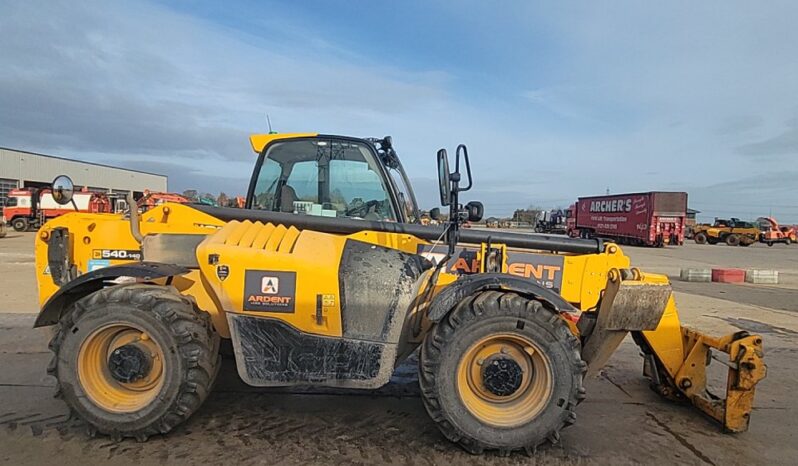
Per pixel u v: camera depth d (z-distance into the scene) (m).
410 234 3.83
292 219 3.78
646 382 4.58
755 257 23.31
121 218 3.87
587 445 3.29
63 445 3.07
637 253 24.92
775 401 4.20
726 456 3.19
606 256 3.84
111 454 2.97
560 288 3.83
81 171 44.72
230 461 2.93
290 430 3.36
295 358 3.21
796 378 4.81
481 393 3.17
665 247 31.06
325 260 3.26
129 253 3.77
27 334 5.56
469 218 3.29
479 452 3.07
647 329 3.26
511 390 3.11
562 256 3.84
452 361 3.04
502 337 3.08
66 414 3.50
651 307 3.20
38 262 3.77
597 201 37.12
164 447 3.07
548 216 50.47
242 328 3.21
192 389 3.09
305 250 3.30
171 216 3.72
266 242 3.37
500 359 3.11
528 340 3.04
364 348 3.21
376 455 3.05
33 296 7.95
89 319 3.08
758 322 7.52
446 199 3.29
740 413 3.50
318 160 4.15
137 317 3.05
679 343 3.95
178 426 3.36
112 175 48.78
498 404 3.15
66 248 3.73
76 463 2.87
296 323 3.21
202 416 3.54
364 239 3.77
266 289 3.20
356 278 3.23
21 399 3.76
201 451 3.04
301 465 2.91
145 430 3.09
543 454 3.14
